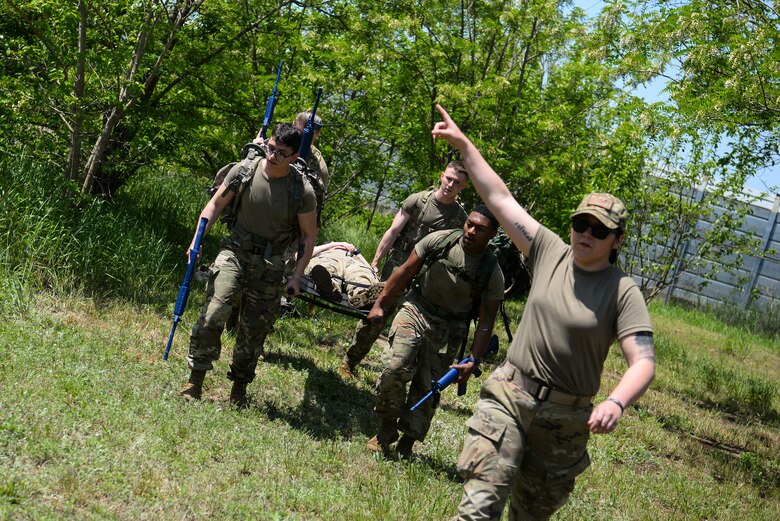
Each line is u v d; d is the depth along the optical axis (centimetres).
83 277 843
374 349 986
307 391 729
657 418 1073
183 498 437
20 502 380
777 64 955
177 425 538
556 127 1159
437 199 741
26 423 467
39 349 609
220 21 1080
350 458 582
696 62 1038
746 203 1602
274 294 621
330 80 1202
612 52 1175
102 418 510
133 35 1012
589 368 375
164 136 1133
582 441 385
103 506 400
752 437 1095
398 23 1124
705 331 2108
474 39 1234
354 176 1385
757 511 748
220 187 611
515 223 394
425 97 1219
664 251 1562
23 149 1011
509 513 415
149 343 724
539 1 1156
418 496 532
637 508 657
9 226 835
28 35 1051
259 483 488
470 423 389
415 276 591
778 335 2248
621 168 1289
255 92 1202
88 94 974
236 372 627
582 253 368
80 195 966
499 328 1412
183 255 1123
